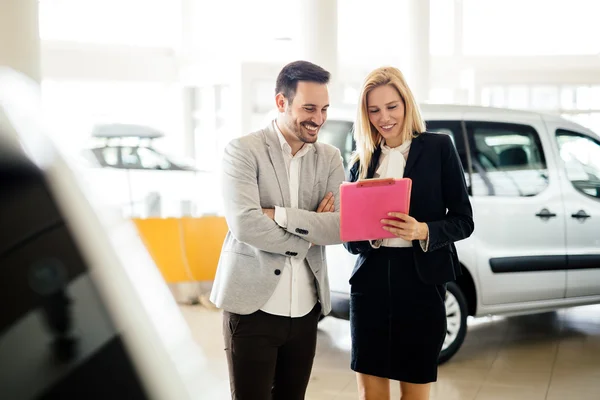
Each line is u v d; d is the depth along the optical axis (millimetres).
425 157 2961
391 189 2689
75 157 744
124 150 9078
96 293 638
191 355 718
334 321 6730
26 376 605
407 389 2986
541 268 5535
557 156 5707
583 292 5746
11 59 4754
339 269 4918
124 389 617
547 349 5934
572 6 15562
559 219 5609
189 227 7426
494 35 16125
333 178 2762
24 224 647
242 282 2529
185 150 12641
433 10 16188
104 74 14930
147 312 665
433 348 2947
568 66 15695
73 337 620
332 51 8305
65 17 14703
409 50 11367
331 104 5328
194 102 12500
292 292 2566
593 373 5293
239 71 10930
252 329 2533
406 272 2947
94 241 661
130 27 15055
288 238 2514
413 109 2982
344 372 5250
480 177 5367
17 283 626
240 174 2549
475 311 5367
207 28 15164
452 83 16281
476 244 5301
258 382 2547
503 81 14984
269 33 15008
